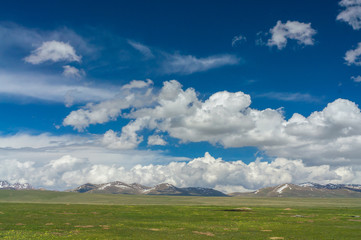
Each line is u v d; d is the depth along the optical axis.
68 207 139.88
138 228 70.44
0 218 85.50
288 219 96.38
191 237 58.56
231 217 102.75
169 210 130.75
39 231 62.34
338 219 96.75
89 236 56.88
